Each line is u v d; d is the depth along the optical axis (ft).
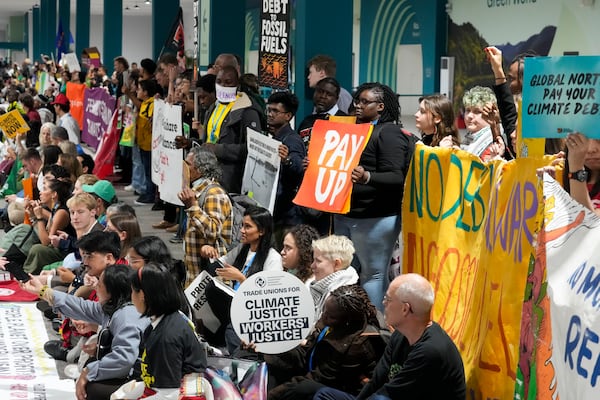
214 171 26.50
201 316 22.03
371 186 22.61
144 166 46.21
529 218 15.46
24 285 22.41
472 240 18.21
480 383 16.83
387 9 50.98
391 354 16.89
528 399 14.20
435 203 19.29
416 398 15.89
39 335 27.12
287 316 18.81
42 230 32.37
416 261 20.02
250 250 23.50
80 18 103.96
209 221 25.11
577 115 13.71
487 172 17.76
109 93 58.90
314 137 23.12
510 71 19.83
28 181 39.29
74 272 27.91
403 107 49.57
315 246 20.22
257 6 75.46
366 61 53.47
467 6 44.62
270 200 25.48
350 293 18.40
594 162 14.52
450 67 45.65
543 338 13.55
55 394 22.03
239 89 32.01
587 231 11.94
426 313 15.93
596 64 13.58
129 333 19.90
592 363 11.20
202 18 46.21
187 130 35.68
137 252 21.15
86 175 32.32
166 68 46.09
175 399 17.72
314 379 18.42
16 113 48.44
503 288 16.24
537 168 15.42
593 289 11.43
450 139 21.30
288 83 29.30
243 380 18.35
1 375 23.36
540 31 38.75
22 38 203.82
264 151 26.03
